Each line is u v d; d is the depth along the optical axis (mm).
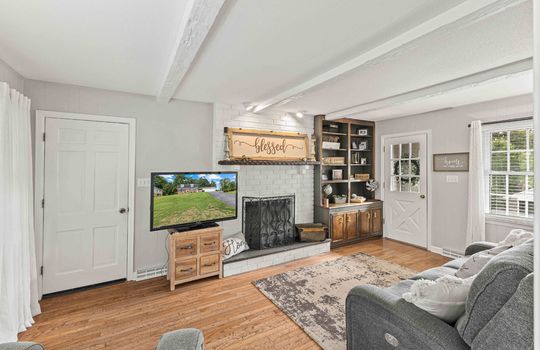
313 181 4730
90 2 1475
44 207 2775
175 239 2955
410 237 4637
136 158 3266
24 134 2338
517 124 3314
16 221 2146
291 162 4172
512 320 992
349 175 4961
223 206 3488
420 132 4438
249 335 2145
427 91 2990
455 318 1365
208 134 3758
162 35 1854
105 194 3090
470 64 2328
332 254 4137
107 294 2838
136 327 2250
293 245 3980
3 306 2027
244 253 3602
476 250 2623
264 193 4156
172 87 2725
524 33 1790
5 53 2127
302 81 2811
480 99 3457
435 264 3693
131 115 3232
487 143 3656
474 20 1526
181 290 2926
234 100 3590
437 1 1470
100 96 3059
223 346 2012
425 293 1397
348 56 2201
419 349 1316
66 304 2627
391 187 4957
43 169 2770
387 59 2080
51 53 2135
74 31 1796
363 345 1645
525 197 3316
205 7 1392
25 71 2512
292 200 4273
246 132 3934
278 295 2779
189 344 1139
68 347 2002
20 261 2211
